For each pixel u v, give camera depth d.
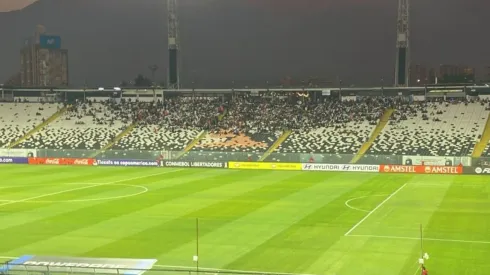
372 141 84.12
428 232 35.31
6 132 98.38
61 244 33.16
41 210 44.38
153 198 50.00
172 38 109.06
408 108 94.31
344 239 33.66
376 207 44.50
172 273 27.06
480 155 75.38
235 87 122.19
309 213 42.12
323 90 102.62
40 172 72.88
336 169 73.81
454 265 28.02
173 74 109.94
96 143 92.12
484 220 39.00
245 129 93.94
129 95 111.00
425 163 70.38
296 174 69.81
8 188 57.38
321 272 27.05
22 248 32.25
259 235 34.94
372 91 100.62
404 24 98.00
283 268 27.78
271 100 104.75
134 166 80.56
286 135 90.00
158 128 96.81
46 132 97.75
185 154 80.06
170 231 36.34
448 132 83.94
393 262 28.66
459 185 58.12
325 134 88.62
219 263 28.78
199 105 105.25
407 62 98.94
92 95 112.31
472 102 93.25
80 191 54.84
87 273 25.66
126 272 27.23
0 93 112.25
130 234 35.59
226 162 78.12
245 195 51.50
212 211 43.28
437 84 97.38
